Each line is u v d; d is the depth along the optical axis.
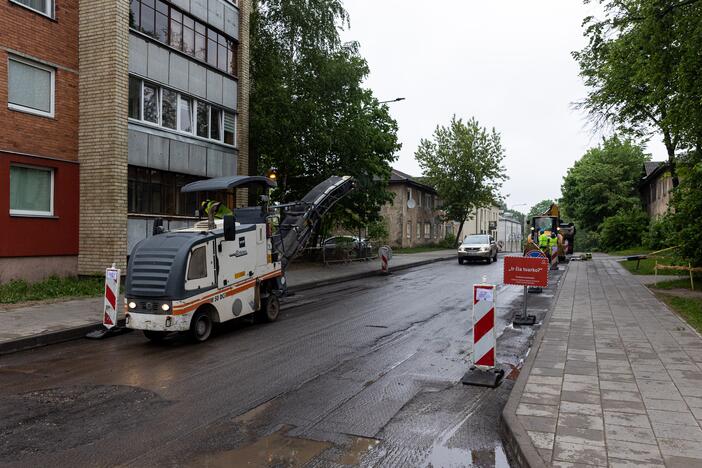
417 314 11.80
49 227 14.33
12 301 11.86
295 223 13.41
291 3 22.17
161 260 8.67
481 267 26.02
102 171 14.98
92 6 15.07
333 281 18.91
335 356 7.91
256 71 22.59
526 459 4.04
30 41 13.84
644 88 18.52
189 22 18.09
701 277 17.64
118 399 5.90
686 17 12.58
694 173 16.02
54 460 4.32
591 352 7.59
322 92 22.17
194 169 18.20
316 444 4.64
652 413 5.05
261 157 23.17
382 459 4.34
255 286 10.30
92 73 15.07
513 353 8.16
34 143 13.95
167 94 17.16
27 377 6.85
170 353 8.18
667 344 8.09
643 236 38.12
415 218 50.62
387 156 26.00
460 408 5.61
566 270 22.31
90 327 9.73
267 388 6.29
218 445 4.62
